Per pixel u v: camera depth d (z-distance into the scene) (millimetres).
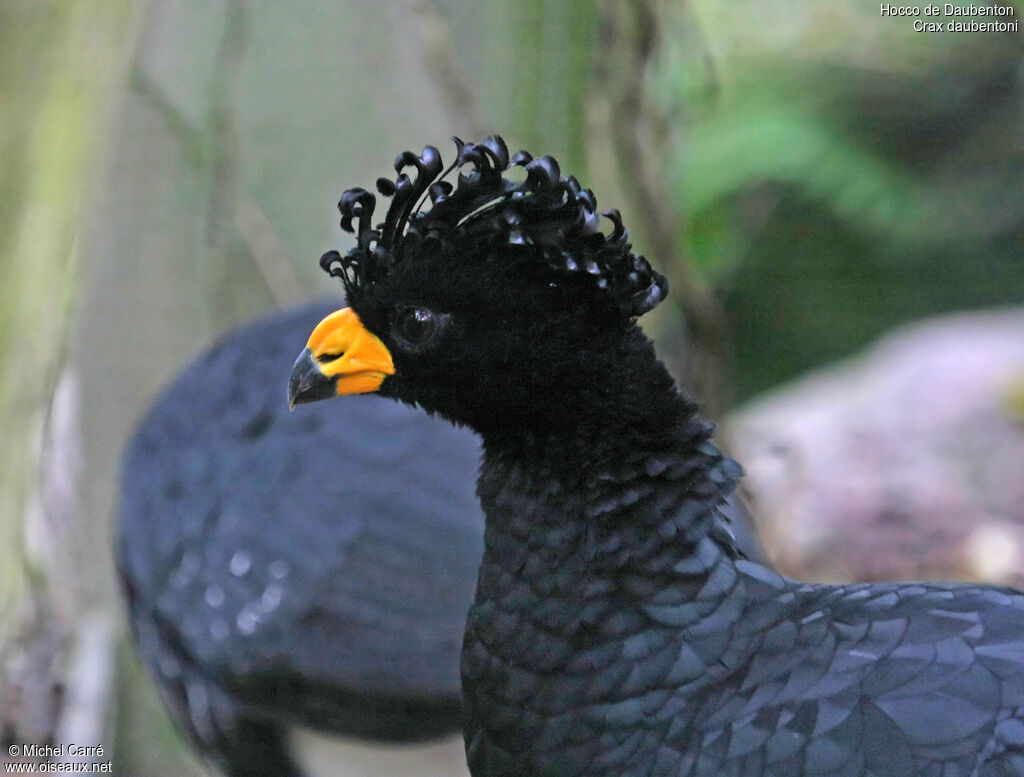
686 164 16406
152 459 9234
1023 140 20375
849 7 18844
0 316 9141
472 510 8211
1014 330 16672
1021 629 5219
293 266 10219
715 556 5523
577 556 5543
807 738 5055
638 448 5582
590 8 10219
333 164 10109
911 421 14328
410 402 6059
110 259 10133
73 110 8844
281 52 9977
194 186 10070
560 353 5598
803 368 19234
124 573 9023
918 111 19359
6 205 8922
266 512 8398
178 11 9883
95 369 10273
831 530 13188
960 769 4875
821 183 18297
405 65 10016
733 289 19234
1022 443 13766
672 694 5383
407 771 8484
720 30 18484
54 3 8625
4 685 10250
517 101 10242
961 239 19422
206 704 8672
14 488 9680
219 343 9750
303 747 8672
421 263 5688
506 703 5625
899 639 5258
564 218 5574
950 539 12977
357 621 7945
